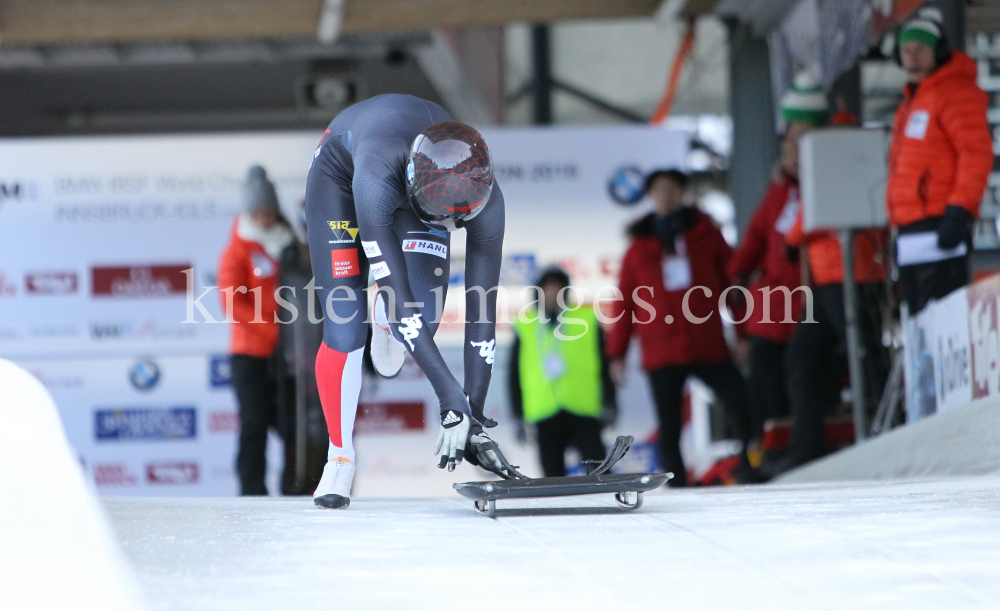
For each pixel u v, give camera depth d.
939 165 19.56
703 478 27.80
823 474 21.98
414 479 32.84
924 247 19.88
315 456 24.47
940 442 17.05
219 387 33.69
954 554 6.79
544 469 27.33
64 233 34.03
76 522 5.74
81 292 33.94
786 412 26.00
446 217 9.65
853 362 21.89
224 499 13.09
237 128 53.00
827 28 29.33
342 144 10.72
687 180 26.11
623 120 45.03
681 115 44.62
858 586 5.93
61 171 34.09
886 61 27.36
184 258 34.25
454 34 41.38
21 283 33.88
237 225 26.50
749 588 5.89
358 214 9.94
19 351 33.72
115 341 33.88
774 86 34.28
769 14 33.28
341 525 8.62
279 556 6.98
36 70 45.47
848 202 21.89
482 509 9.30
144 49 41.50
